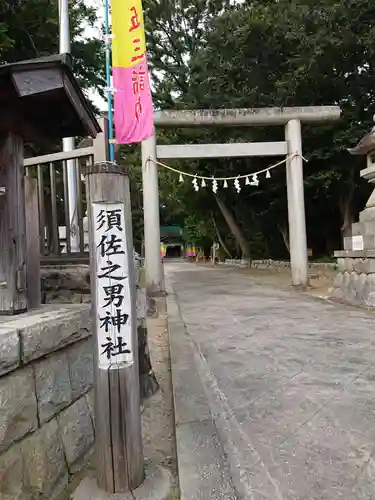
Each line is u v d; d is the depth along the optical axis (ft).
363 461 7.79
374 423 9.35
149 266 36.19
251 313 24.45
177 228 171.83
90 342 9.11
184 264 114.52
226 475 7.42
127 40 15.47
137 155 62.49
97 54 35.83
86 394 8.77
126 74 15.37
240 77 44.29
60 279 12.53
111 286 7.13
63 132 10.19
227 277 54.13
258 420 9.68
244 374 13.07
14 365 6.19
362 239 25.26
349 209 48.62
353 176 43.47
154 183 36.58
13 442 6.19
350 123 40.45
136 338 7.49
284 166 46.80
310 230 58.65
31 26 30.04
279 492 6.88
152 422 10.66
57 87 7.81
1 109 8.29
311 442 8.57
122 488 7.17
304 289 35.60
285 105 40.70
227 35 42.52
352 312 23.85
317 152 41.50
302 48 37.55
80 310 8.81
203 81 48.11
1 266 8.29
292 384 12.04
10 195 8.41
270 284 42.19
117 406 7.13
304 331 19.03
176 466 8.38
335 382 12.10
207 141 49.39
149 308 26.99
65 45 25.91
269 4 42.24
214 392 11.55
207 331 19.75
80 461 8.12
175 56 63.87
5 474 5.95
